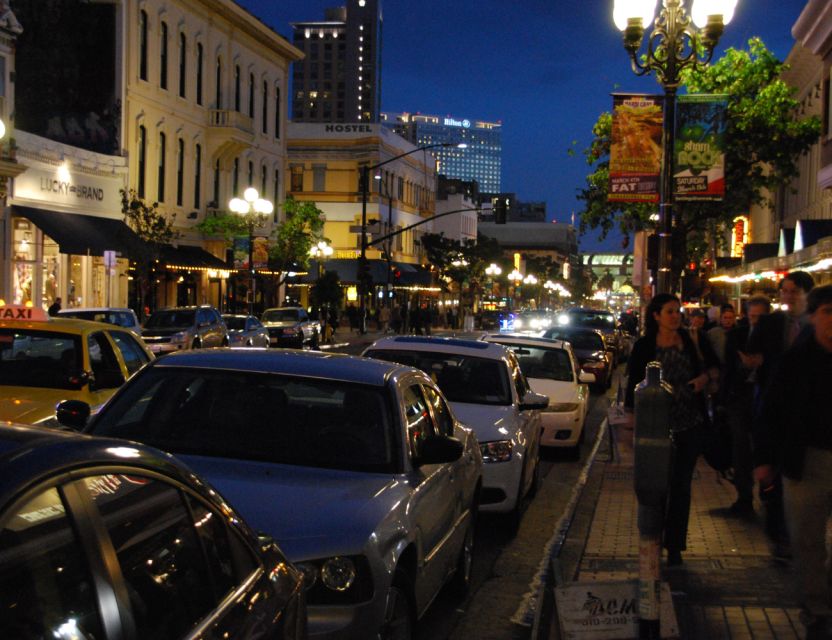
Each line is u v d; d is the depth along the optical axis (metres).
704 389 7.80
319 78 195.00
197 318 30.12
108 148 38.94
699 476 12.21
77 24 38.59
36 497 2.56
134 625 2.76
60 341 9.52
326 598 4.82
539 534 10.02
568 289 166.12
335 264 71.06
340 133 74.56
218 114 48.16
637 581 5.90
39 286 33.84
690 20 13.01
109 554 2.76
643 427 5.55
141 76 41.69
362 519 5.14
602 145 29.34
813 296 5.74
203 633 3.05
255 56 53.34
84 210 36.50
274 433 6.12
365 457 5.99
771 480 5.91
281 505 5.23
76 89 38.53
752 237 55.31
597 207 29.73
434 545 6.18
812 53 31.86
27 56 36.12
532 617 7.23
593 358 26.11
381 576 4.98
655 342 7.80
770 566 7.86
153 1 41.94
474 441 8.04
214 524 3.41
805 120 28.53
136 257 37.09
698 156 13.73
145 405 6.43
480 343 11.55
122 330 10.59
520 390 11.23
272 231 53.72
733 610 6.66
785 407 5.81
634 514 9.96
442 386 10.61
